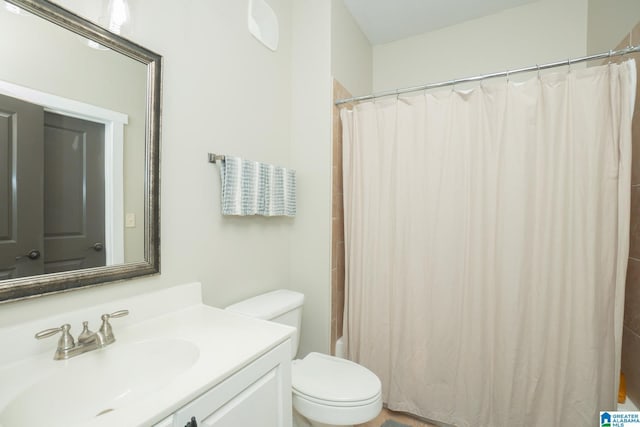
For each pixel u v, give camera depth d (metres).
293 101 1.85
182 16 1.17
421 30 2.25
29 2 0.75
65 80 0.84
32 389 0.67
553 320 1.36
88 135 0.89
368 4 1.96
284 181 1.61
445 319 1.56
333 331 1.81
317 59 1.78
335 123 1.81
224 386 0.71
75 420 0.72
